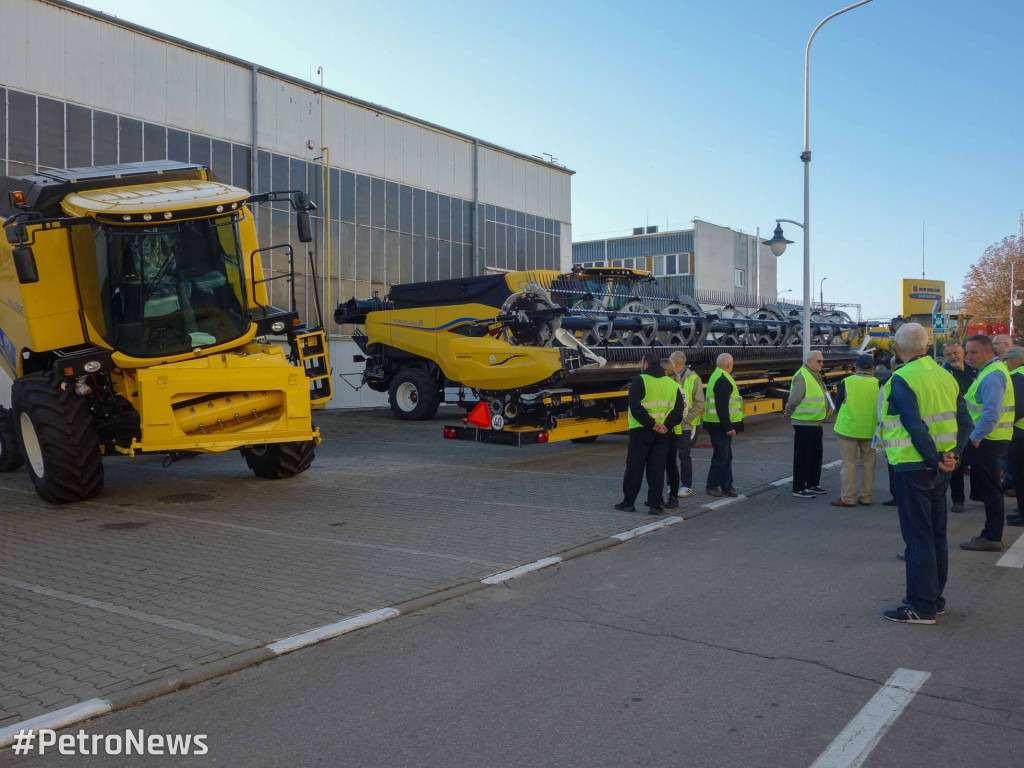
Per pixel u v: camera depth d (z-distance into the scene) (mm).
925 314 39656
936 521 5406
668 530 8188
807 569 6648
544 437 11805
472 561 6887
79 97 17438
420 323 17359
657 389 8633
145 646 4914
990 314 56500
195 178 10789
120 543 7582
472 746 3688
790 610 5598
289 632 5152
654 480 8781
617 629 5246
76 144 17406
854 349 21641
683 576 6484
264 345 10188
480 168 27375
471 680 4434
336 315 19484
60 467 9109
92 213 8750
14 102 16438
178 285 9398
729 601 5809
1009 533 7926
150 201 9109
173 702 4195
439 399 18953
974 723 3873
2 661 4691
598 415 12977
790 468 11945
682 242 41750
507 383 11906
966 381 9945
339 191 22812
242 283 9766
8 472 12086
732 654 4785
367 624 5332
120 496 9992
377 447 14633
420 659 4750
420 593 6000
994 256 57625
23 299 9297
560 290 13750
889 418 5418
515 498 9766
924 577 5273
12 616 5504
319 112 22281
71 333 9445
